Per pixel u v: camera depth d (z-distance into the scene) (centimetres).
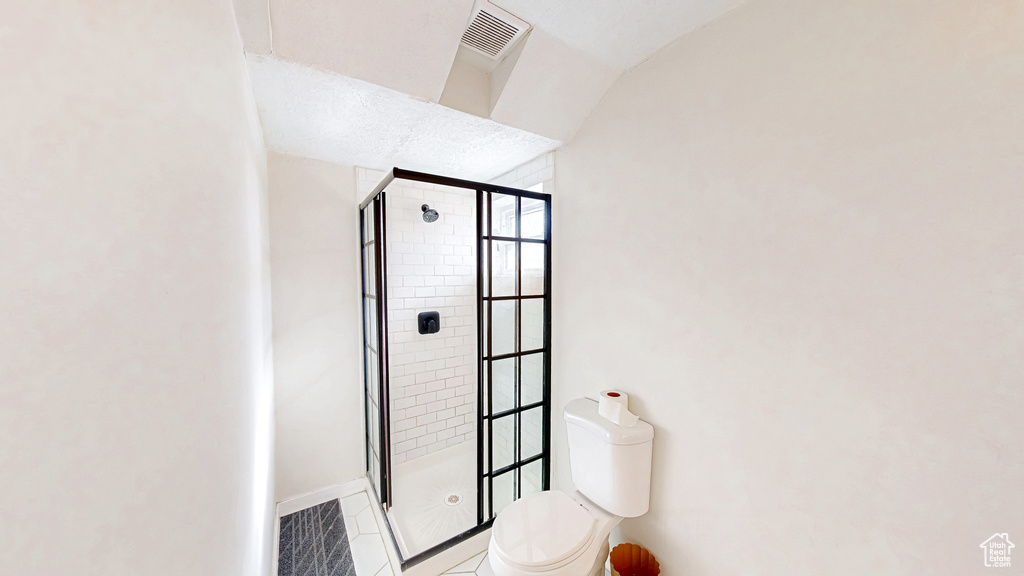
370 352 201
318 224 197
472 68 147
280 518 189
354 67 117
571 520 133
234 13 85
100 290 29
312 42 108
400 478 228
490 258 169
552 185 188
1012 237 69
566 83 147
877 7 84
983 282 72
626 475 132
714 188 117
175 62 43
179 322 43
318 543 171
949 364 76
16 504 20
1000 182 70
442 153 189
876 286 85
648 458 136
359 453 215
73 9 26
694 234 124
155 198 38
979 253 72
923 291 79
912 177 80
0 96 20
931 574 79
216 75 63
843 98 89
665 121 132
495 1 113
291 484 195
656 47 133
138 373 34
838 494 92
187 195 47
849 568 91
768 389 105
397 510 197
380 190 166
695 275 124
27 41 22
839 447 92
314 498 200
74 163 26
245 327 89
